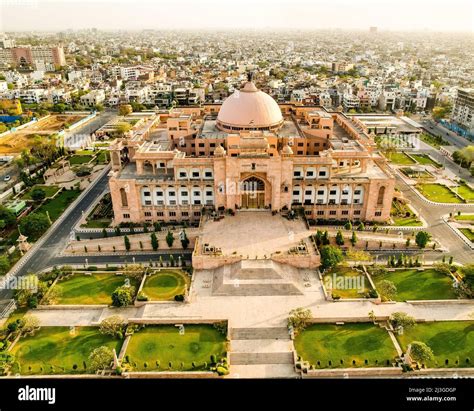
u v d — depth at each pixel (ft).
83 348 287.48
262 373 266.98
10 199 517.96
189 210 448.65
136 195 438.40
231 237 395.96
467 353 278.26
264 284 338.95
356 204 447.42
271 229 410.11
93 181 577.02
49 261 394.32
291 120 563.89
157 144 494.59
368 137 509.76
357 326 302.45
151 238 401.08
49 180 582.35
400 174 579.89
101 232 440.04
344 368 266.57
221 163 421.18
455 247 407.44
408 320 288.51
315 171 436.35
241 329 298.97
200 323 306.76
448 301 325.01
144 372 263.70
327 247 361.71
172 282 354.13
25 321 297.53
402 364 267.80
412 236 421.59
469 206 488.02
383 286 324.19
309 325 304.09
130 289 334.65
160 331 300.61
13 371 268.21
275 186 427.74
